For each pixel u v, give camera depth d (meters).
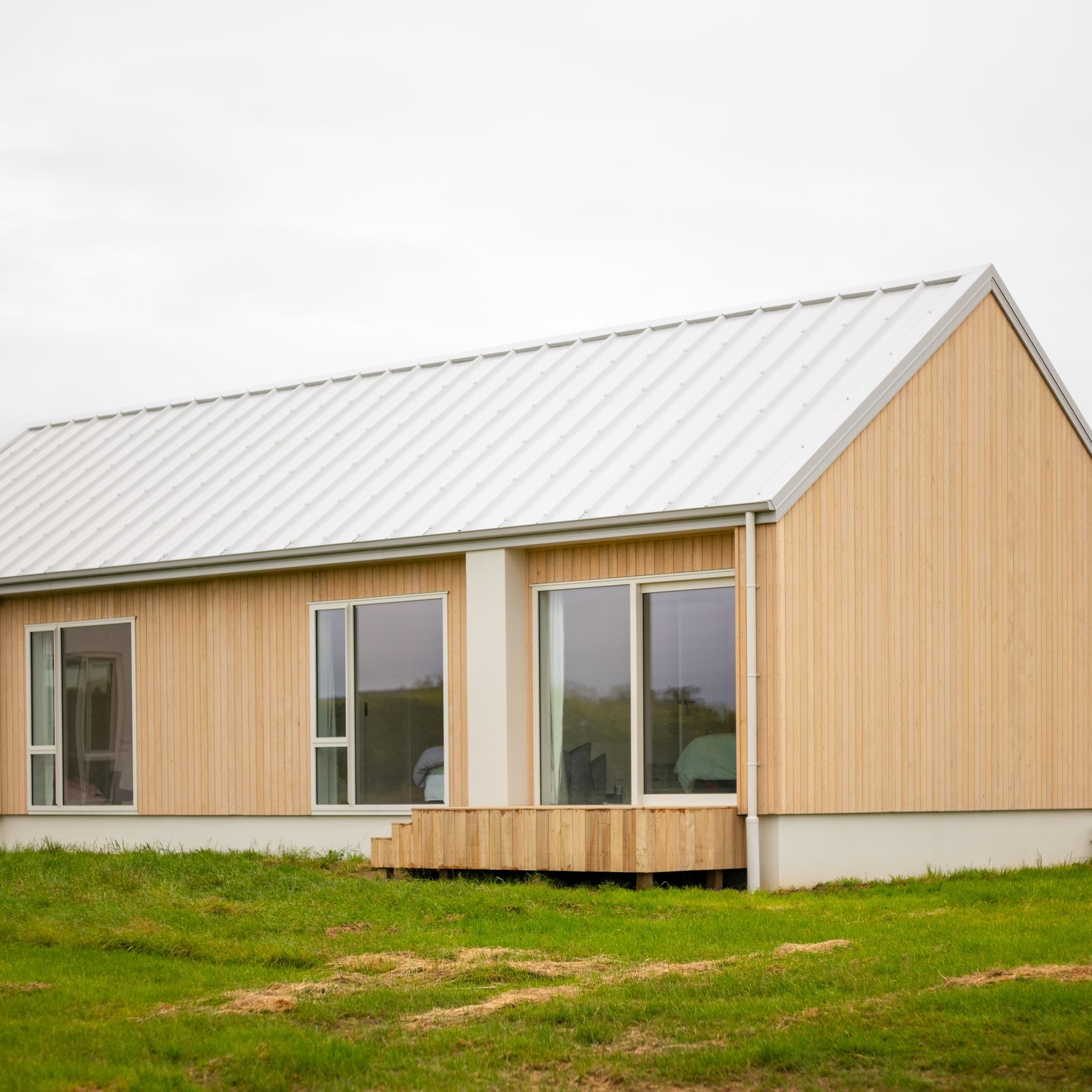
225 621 17.44
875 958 9.09
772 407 15.18
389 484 17.02
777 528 13.56
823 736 13.91
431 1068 7.14
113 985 8.91
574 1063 7.14
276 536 16.92
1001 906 11.95
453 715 15.63
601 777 14.68
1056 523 17.84
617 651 14.70
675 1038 7.54
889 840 14.77
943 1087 6.62
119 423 22.25
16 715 19.09
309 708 16.72
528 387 18.00
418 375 19.84
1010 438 17.05
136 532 18.50
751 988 8.41
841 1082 6.75
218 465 19.48
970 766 15.98
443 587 15.83
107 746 18.39
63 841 18.64
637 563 14.59
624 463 15.25
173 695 17.83
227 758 17.33
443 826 13.73
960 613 16.00
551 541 14.76
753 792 13.43
